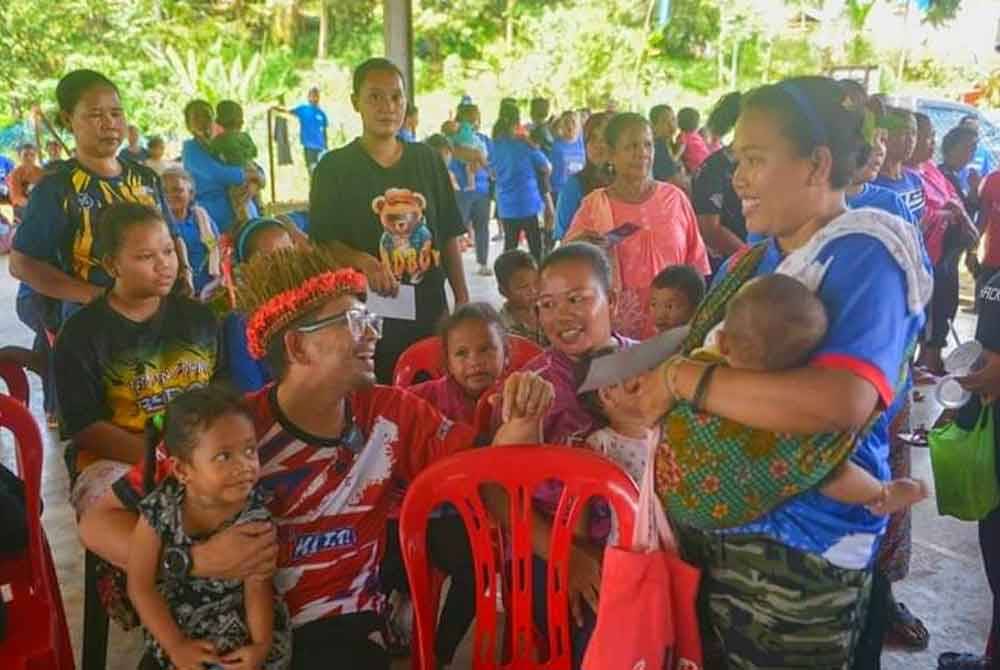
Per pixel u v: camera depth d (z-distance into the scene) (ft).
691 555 5.28
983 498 7.47
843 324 4.44
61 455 14.44
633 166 11.12
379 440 6.07
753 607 4.99
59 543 11.48
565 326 6.73
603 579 5.18
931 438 7.72
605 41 61.00
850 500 4.73
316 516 5.83
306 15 61.72
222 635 5.64
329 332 5.45
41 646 6.55
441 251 11.19
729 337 4.46
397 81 10.38
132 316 7.95
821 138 4.55
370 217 10.46
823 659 5.00
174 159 43.27
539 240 28.84
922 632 9.05
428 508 5.79
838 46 55.31
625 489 5.73
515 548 5.95
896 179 12.99
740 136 4.74
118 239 7.64
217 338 8.43
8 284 29.78
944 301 17.40
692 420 4.86
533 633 6.35
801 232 4.82
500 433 6.05
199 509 5.46
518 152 27.94
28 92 50.42
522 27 62.69
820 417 4.31
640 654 5.11
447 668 8.60
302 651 5.89
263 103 54.90
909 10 52.42
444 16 62.34
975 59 51.44
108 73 52.65
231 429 5.29
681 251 11.29
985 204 16.96
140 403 8.03
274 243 10.07
